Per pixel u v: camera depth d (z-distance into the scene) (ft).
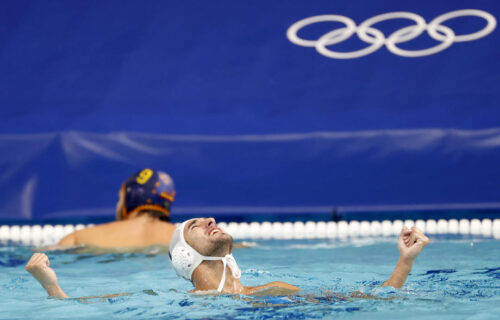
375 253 62.28
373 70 129.90
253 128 119.44
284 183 110.42
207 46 138.72
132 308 32.81
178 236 35.58
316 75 130.41
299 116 121.49
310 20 143.23
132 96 127.54
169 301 34.14
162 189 62.13
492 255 57.88
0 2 144.56
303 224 95.61
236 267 35.37
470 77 124.98
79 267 51.37
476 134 112.88
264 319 29.60
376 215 105.19
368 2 145.38
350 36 138.10
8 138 114.01
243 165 112.98
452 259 54.80
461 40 133.28
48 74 130.72
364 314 30.37
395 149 113.29
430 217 100.53
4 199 107.65
